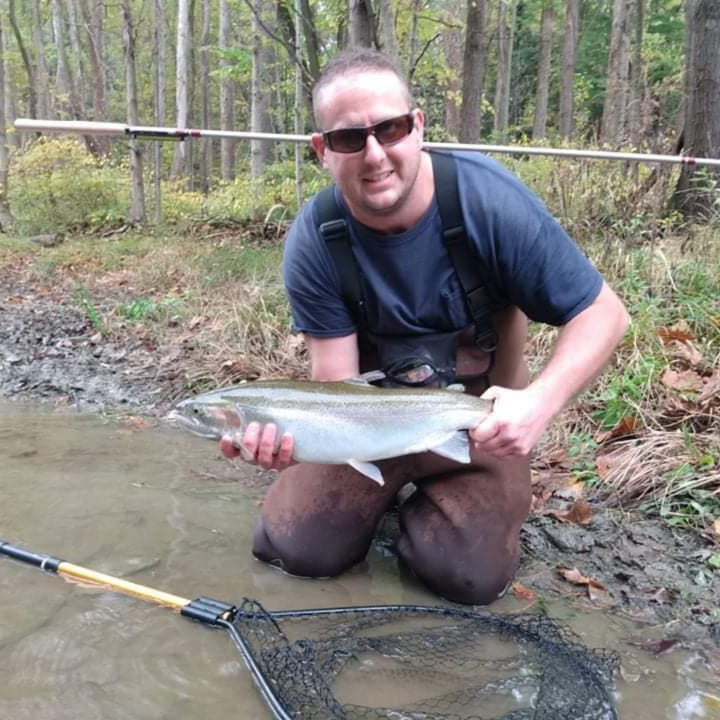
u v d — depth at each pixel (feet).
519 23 48.91
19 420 7.73
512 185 4.04
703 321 7.64
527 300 4.14
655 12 42.16
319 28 16.78
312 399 3.97
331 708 3.32
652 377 6.68
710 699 3.52
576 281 4.01
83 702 3.40
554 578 4.65
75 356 9.78
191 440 7.16
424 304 4.23
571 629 4.09
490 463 4.49
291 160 32.04
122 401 8.41
